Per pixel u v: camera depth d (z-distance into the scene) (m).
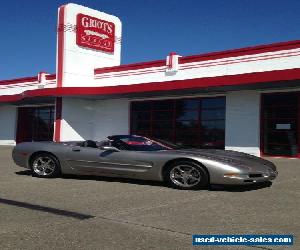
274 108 14.82
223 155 7.52
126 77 19.56
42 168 9.02
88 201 6.18
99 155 8.21
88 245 4.01
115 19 22.36
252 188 7.44
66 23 20.23
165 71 18.00
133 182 8.27
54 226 4.68
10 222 4.86
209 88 15.48
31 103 24.05
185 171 7.32
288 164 11.95
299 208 5.67
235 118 15.80
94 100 21.25
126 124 19.78
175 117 17.89
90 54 21.09
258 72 13.73
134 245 4.01
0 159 13.96
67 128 20.39
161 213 5.36
